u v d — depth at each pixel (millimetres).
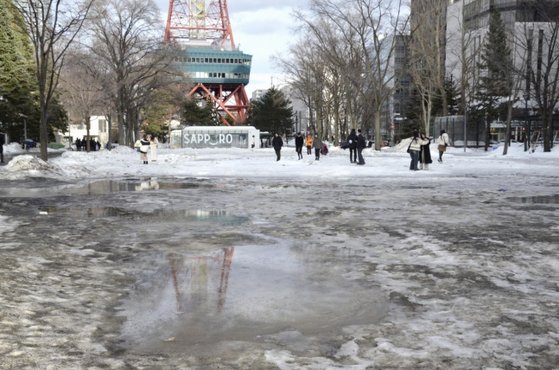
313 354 3711
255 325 4348
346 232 8680
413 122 72000
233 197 13867
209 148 61656
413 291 5336
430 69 50625
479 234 8430
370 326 4312
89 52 49562
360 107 50156
